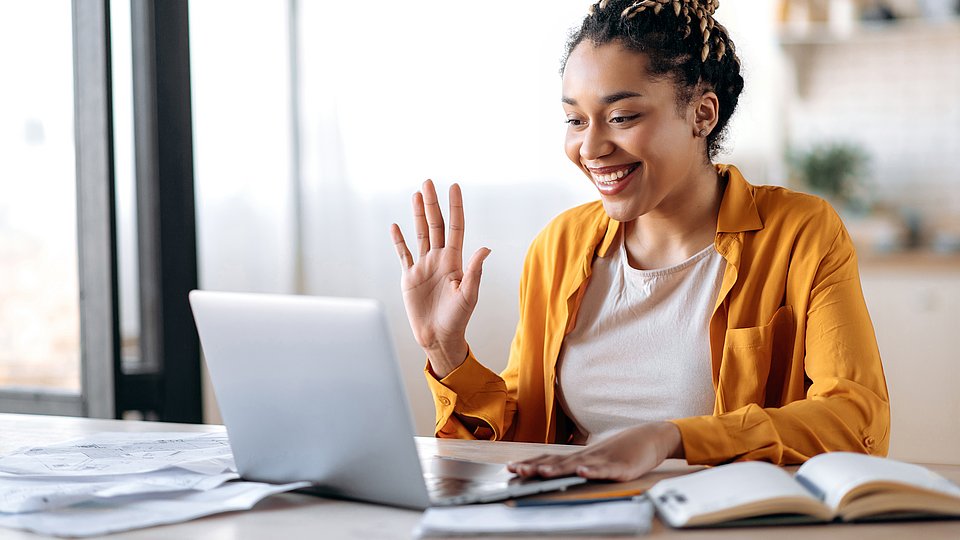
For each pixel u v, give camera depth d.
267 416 1.05
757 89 3.52
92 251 2.47
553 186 3.36
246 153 3.44
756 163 3.53
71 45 2.47
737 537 0.86
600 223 1.67
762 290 1.51
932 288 3.28
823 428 1.21
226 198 3.39
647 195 1.51
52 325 2.55
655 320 1.58
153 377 2.71
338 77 3.54
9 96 2.57
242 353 1.04
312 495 1.06
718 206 1.60
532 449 1.29
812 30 3.52
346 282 3.57
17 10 2.54
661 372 1.57
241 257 3.44
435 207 1.50
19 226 2.58
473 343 3.42
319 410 1.00
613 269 1.65
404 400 0.93
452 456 1.24
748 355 1.48
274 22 3.50
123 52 2.71
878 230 3.44
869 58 3.68
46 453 1.24
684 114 1.52
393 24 3.49
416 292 1.51
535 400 1.69
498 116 3.39
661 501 0.94
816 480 0.96
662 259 1.61
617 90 1.47
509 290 3.39
